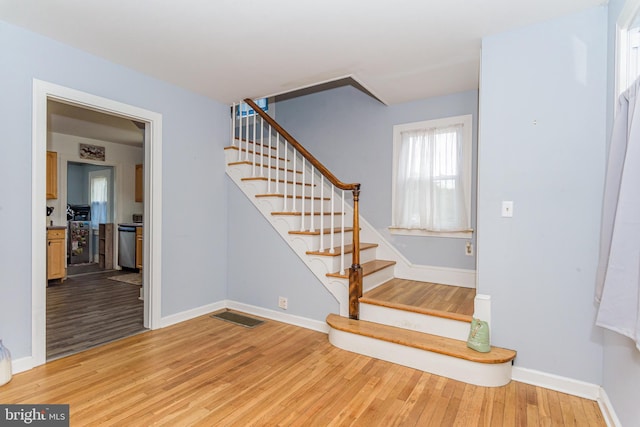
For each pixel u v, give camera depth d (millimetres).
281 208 3486
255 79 3078
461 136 3396
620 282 1471
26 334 2275
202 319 3391
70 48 2469
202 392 2053
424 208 3568
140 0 1910
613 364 1787
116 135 5656
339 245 3588
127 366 2369
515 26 2186
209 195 3584
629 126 1554
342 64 2766
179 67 2826
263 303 3492
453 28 2209
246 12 2029
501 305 2279
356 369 2365
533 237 2176
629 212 1445
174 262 3248
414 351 2373
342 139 4129
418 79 3066
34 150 2291
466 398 2012
